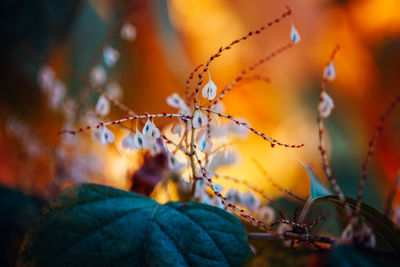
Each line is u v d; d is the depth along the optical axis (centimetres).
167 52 129
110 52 51
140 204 28
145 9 121
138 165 34
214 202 31
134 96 121
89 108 53
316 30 143
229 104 121
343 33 144
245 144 42
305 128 130
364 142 122
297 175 64
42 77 60
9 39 81
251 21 142
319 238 27
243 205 32
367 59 141
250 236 29
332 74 28
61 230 27
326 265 24
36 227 27
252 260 26
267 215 32
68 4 90
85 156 45
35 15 83
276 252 26
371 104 135
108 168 44
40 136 58
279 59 137
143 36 122
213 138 32
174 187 34
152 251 27
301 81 141
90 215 28
